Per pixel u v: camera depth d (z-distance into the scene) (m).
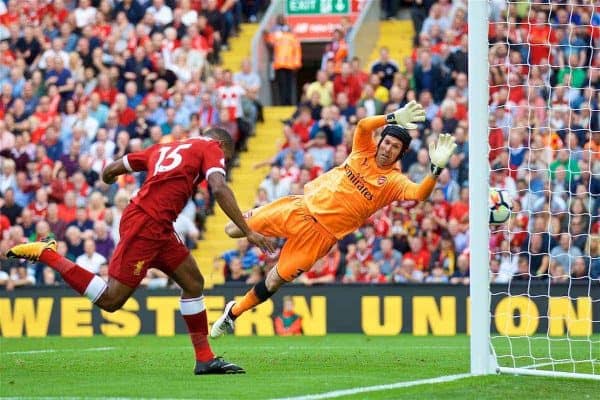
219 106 38.41
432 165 19.03
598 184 33.16
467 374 18.64
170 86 39.78
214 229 36.62
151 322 32.47
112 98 39.44
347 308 31.78
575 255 31.66
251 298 20.83
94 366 20.31
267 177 36.12
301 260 20.66
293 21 42.78
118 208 35.31
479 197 18.41
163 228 17.56
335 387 16.69
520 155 33.81
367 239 32.91
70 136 38.38
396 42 42.41
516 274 29.20
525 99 35.25
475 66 18.36
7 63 41.00
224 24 42.53
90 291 17.53
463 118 35.44
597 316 30.66
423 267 32.59
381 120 19.89
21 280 34.03
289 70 41.41
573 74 35.75
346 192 20.33
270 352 24.06
